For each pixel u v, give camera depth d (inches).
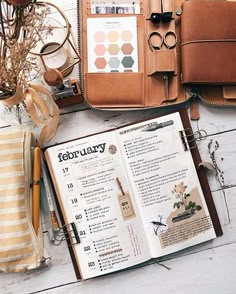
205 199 35.5
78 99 35.1
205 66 34.0
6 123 35.7
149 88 35.2
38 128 35.9
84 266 34.8
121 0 35.4
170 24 35.0
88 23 35.3
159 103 35.2
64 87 33.7
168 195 35.4
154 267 35.4
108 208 35.1
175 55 34.7
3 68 29.0
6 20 29.4
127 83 35.0
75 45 35.1
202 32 34.0
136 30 35.4
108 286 35.2
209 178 36.0
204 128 36.3
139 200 35.3
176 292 35.3
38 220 34.5
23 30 30.4
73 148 35.3
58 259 35.0
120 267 34.7
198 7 34.1
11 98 31.1
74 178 35.2
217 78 34.1
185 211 35.3
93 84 34.9
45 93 32.9
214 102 35.7
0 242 33.6
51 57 33.9
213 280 35.4
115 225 35.0
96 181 35.2
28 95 32.2
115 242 34.9
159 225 35.1
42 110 33.1
